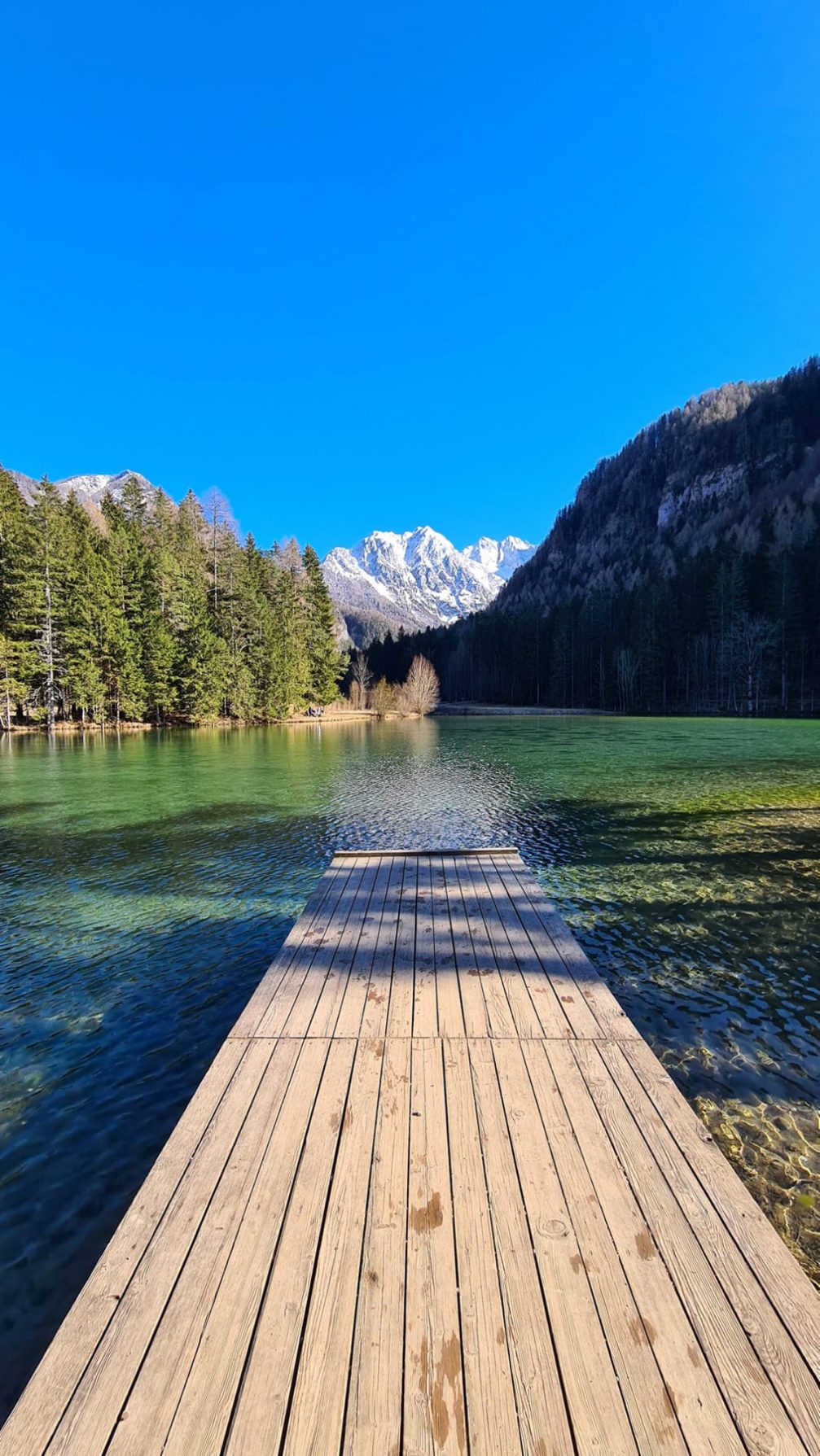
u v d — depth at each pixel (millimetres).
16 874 10258
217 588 52125
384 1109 3191
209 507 62469
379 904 6574
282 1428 1734
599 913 8188
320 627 60156
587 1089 3357
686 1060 5023
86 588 41344
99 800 16703
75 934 7809
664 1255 2287
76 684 40031
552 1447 1684
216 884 9734
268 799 16812
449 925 5965
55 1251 3396
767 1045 5230
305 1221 2463
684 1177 2689
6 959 7113
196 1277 2213
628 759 24859
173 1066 5113
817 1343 1959
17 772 22328
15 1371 2754
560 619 83312
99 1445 1696
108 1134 4328
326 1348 1956
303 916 6266
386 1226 2434
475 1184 2652
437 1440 1703
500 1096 3297
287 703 51750
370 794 17484
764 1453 1661
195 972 6785
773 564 63844
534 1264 2246
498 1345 1956
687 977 6426
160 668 44625
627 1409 1772
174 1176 2721
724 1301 2104
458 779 20297
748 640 60031
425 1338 1983
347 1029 4051
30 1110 4578
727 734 36312
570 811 14875
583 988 4637
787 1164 3875
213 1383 1857
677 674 68438
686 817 13914
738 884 9289
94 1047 5395
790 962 6766
